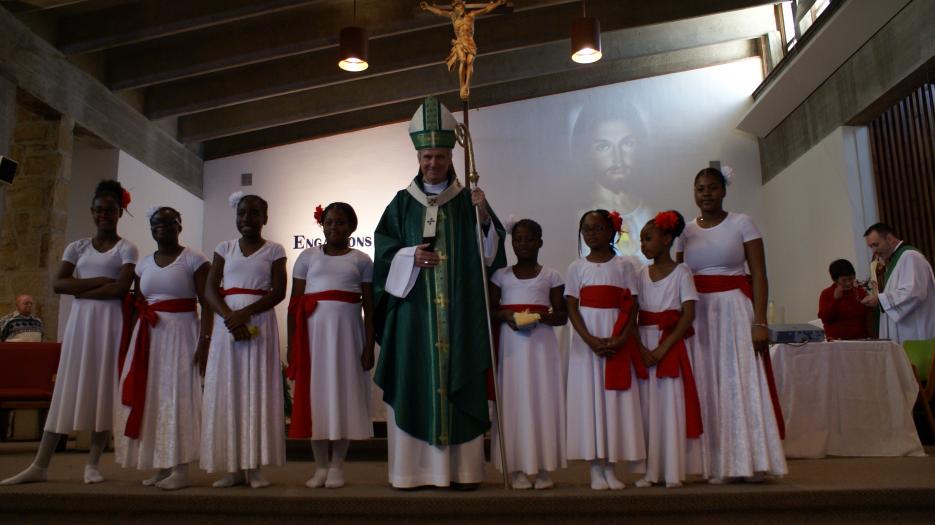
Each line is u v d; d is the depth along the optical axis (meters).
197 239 10.84
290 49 8.55
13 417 6.51
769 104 9.66
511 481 3.27
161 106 9.71
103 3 7.74
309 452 5.55
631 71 10.80
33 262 7.57
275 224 10.88
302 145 11.04
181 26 7.74
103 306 3.77
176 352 3.57
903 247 5.69
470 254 3.49
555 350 3.42
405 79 10.30
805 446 4.70
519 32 9.34
